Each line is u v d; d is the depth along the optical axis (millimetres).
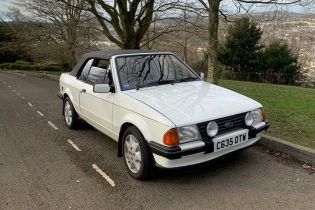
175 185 4367
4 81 18703
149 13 14336
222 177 4539
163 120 4035
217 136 4223
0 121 8062
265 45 25188
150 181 4500
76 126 7016
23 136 6754
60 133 6883
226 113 4301
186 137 4020
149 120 4223
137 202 3992
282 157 5148
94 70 5980
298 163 4930
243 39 24578
